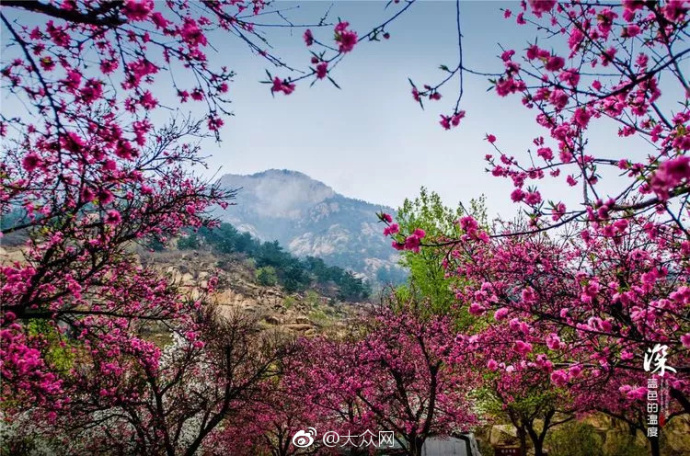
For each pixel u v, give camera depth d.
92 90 4.06
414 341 13.45
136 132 4.69
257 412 12.66
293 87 3.05
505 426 21.08
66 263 6.17
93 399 9.65
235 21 3.54
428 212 17.98
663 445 17.97
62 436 11.27
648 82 3.51
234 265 75.62
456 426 13.88
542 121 4.69
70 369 10.21
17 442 11.25
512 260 8.82
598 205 3.43
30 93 3.74
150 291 8.12
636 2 2.95
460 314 15.62
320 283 101.88
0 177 4.85
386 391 13.42
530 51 3.51
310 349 15.61
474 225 4.12
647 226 5.11
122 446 10.30
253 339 14.96
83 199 4.52
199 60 4.14
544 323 7.05
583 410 14.04
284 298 64.75
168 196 7.89
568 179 5.55
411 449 12.04
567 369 5.12
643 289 5.13
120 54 3.86
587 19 4.09
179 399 11.27
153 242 8.14
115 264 7.29
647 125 4.80
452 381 13.22
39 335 8.09
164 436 10.04
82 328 7.06
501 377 12.67
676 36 3.29
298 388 13.89
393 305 14.84
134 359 10.70
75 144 3.82
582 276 5.59
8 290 5.93
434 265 17.45
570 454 17.53
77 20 3.25
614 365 4.95
